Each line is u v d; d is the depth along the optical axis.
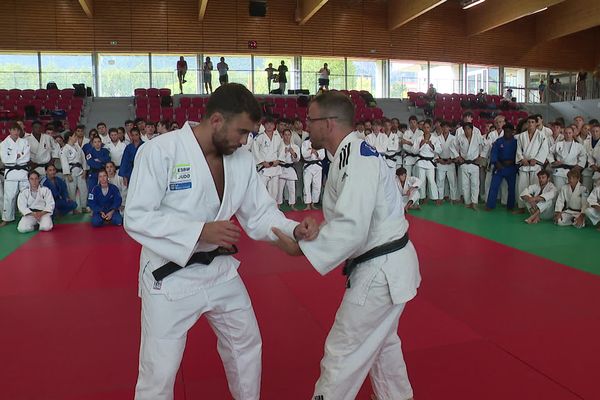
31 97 15.05
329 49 19.52
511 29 21.62
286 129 9.55
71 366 2.94
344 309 1.98
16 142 8.08
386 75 20.50
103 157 8.77
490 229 7.14
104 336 3.39
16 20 16.78
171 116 14.36
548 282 4.52
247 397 2.10
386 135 10.22
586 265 5.12
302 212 9.13
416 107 17.77
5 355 3.10
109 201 7.80
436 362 2.94
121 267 5.23
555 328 3.44
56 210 8.41
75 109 14.45
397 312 2.02
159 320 1.80
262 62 19.36
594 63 22.77
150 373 1.81
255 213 2.07
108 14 17.39
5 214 8.12
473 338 3.28
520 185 8.57
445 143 9.87
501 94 21.95
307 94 17.28
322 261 1.84
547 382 2.69
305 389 2.66
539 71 22.47
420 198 10.05
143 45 17.70
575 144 8.13
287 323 3.61
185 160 1.78
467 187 9.46
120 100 15.81
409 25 20.31
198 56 18.44
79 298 4.20
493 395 2.56
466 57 21.11
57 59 17.47
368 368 2.01
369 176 1.84
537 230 7.03
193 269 1.84
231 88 1.76
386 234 1.95
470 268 5.01
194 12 18.05
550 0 16.72
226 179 1.88
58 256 5.76
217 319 2.02
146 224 1.70
